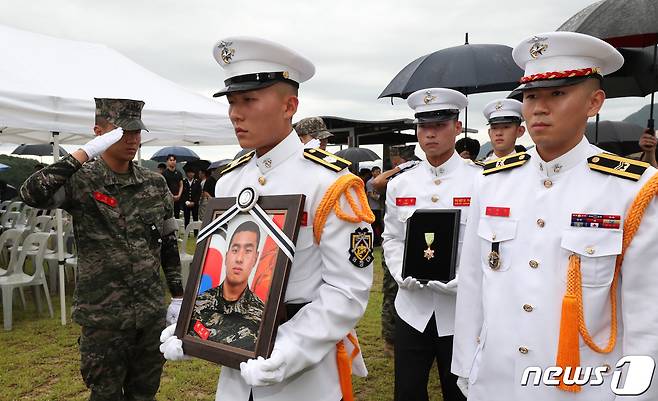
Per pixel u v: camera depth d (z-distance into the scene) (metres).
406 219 3.01
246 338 1.51
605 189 1.57
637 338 1.46
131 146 2.62
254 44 1.59
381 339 4.94
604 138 6.55
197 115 6.23
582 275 1.55
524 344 1.64
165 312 2.77
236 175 1.92
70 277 7.55
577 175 1.65
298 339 1.52
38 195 2.33
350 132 15.27
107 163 2.63
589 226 1.56
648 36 3.85
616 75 4.07
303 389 1.66
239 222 1.66
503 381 1.70
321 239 1.64
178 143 8.77
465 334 1.90
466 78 4.51
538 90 1.61
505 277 1.72
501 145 3.87
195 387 3.91
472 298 1.89
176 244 2.95
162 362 2.81
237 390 1.71
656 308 1.44
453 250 2.70
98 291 2.54
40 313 5.81
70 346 4.81
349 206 1.64
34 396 3.77
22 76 5.13
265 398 1.64
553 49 1.58
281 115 1.68
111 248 2.56
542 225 1.66
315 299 1.66
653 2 3.51
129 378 2.80
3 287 5.34
